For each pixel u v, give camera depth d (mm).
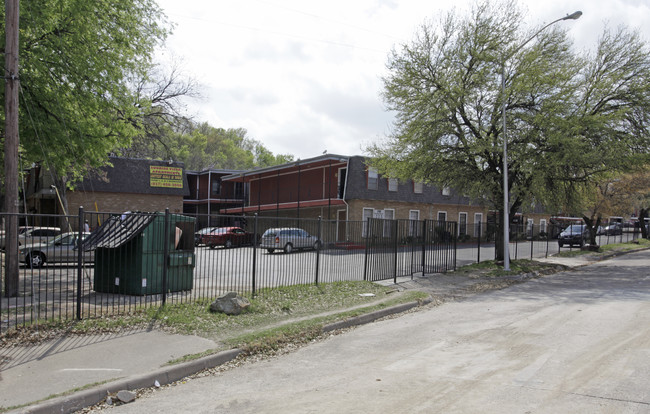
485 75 20172
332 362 6812
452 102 19578
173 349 6945
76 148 15188
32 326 7680
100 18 14625
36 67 13383
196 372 6348
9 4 10570
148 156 38844
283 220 12828
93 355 6586
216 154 78625
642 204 37562
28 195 35906
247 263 11969
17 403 4844
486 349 7250
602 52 22312
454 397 5094
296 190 39125
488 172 21359
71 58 14039
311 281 13445
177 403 5191
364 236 15039
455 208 40406
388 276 15750
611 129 19828
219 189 45844
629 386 5266
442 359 6781
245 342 7367
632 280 16594
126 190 34812
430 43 20750
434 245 18203
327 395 5316
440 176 21828
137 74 17531
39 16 12977
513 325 9031
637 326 8477
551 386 5355
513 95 20172
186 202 44094
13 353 6547
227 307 9320
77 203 33250
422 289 14578
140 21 16344
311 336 8336
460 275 18062
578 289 14445
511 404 4816
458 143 21078
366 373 6191
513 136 20312
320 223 13680
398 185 35719
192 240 11688
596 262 24812
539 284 16062
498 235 22312
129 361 6355
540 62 19938
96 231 10859
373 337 8484
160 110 29609
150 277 10898
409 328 9227
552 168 19312
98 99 15109
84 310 9055
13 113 10609
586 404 4754
